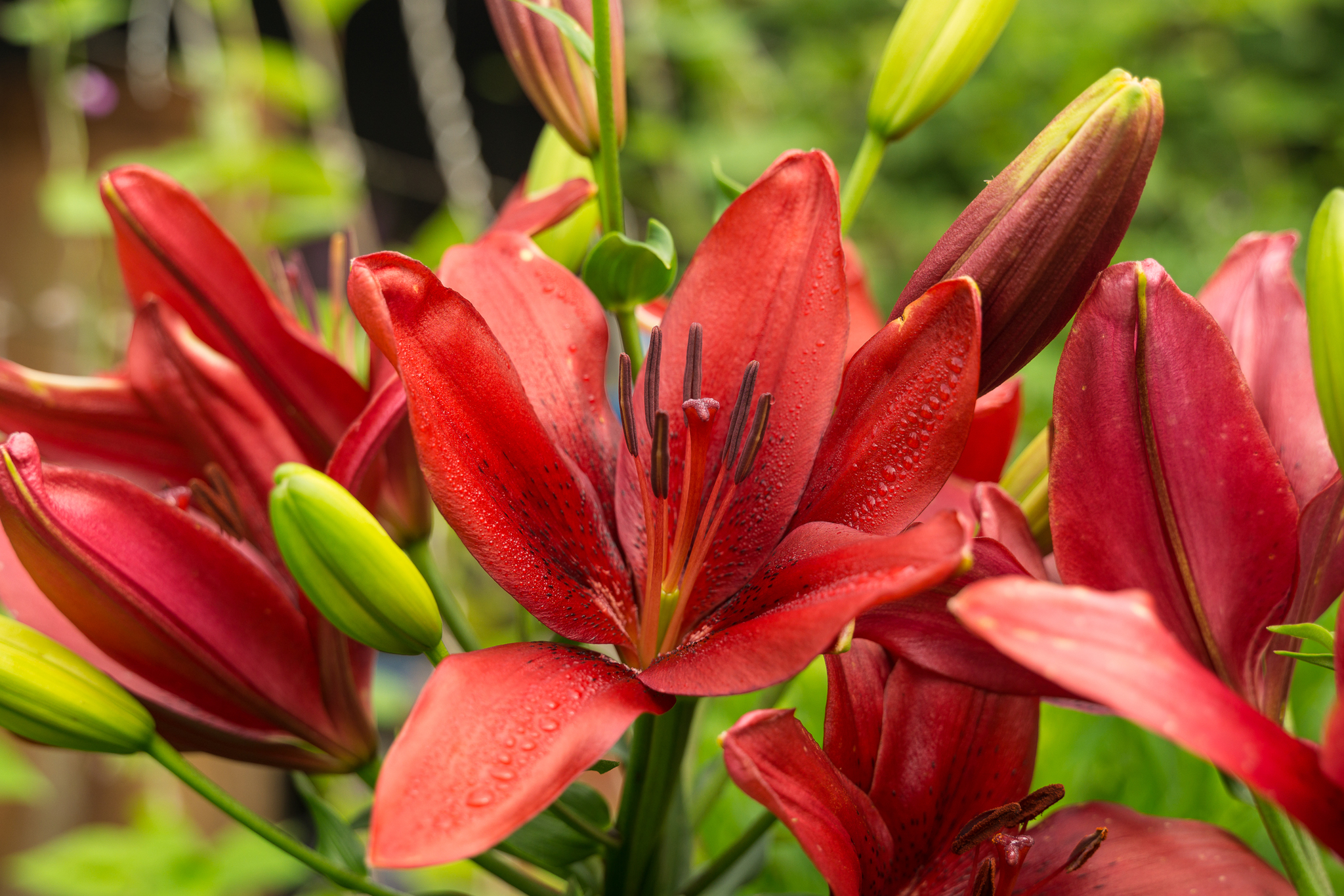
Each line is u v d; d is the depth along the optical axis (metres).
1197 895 0.35
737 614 0.36
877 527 0.35
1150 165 0.34
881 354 0.35
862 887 0.35
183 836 0.79
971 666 0.35
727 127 1.55
